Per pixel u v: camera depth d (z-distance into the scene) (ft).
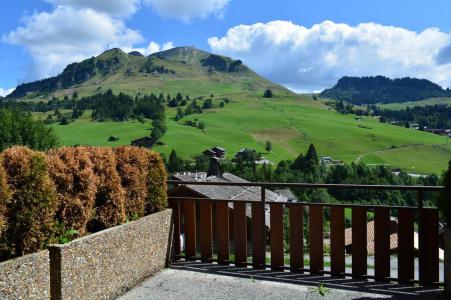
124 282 17.16
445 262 15.46
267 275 18.76
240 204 19.88
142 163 19.63
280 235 19.13
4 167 13.21
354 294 16.51
